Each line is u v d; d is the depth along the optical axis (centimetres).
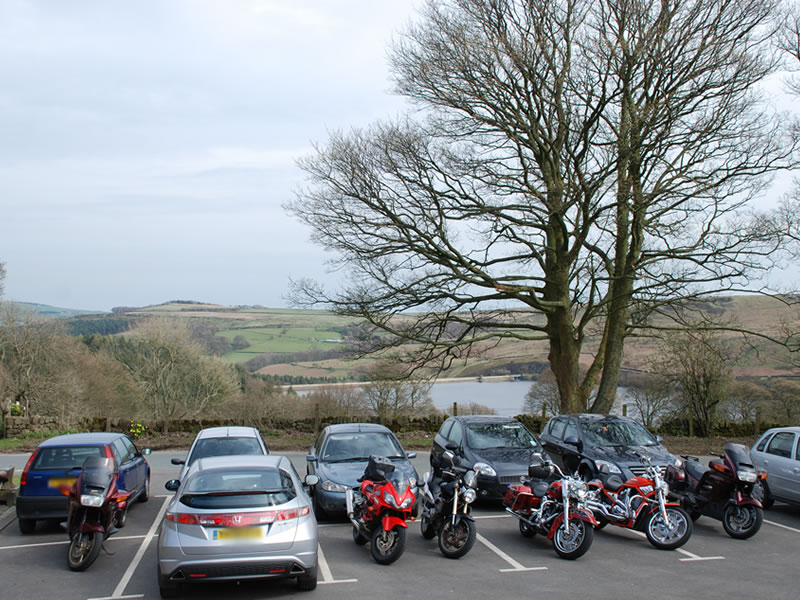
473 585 803
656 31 1859
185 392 4678
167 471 1845
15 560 927
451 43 2042
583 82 2006
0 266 3259
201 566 702
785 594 762
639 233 2152
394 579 827
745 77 1933
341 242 2181
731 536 1052
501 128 2092
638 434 1389
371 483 952
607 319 2330
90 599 756
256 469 809
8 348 3941
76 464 1091
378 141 2133
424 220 2144
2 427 2591
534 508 1022
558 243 2302
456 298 2173
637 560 920
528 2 1966
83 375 4444
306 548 738
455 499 934
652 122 1864
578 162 2011
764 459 1284
